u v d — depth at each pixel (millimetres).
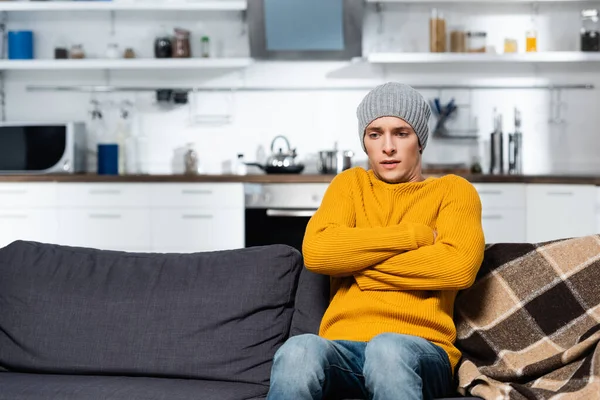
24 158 5805
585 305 2398
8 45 6125
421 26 6215
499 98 6207
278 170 5797
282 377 2078
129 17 6266
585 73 6199
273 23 6051
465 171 5996
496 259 2555
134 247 5551
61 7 5914
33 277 2711
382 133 2553
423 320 2346
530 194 5441
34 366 2598
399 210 2512
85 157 6195
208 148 6281
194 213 5520
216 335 2553
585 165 6215
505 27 6195
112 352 2562
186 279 2650
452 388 2363
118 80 6293
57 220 5559
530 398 2119
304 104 6234
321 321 2521
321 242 2428
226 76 6266
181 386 2412
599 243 2482
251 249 2723
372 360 2109
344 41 6086
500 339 2416
